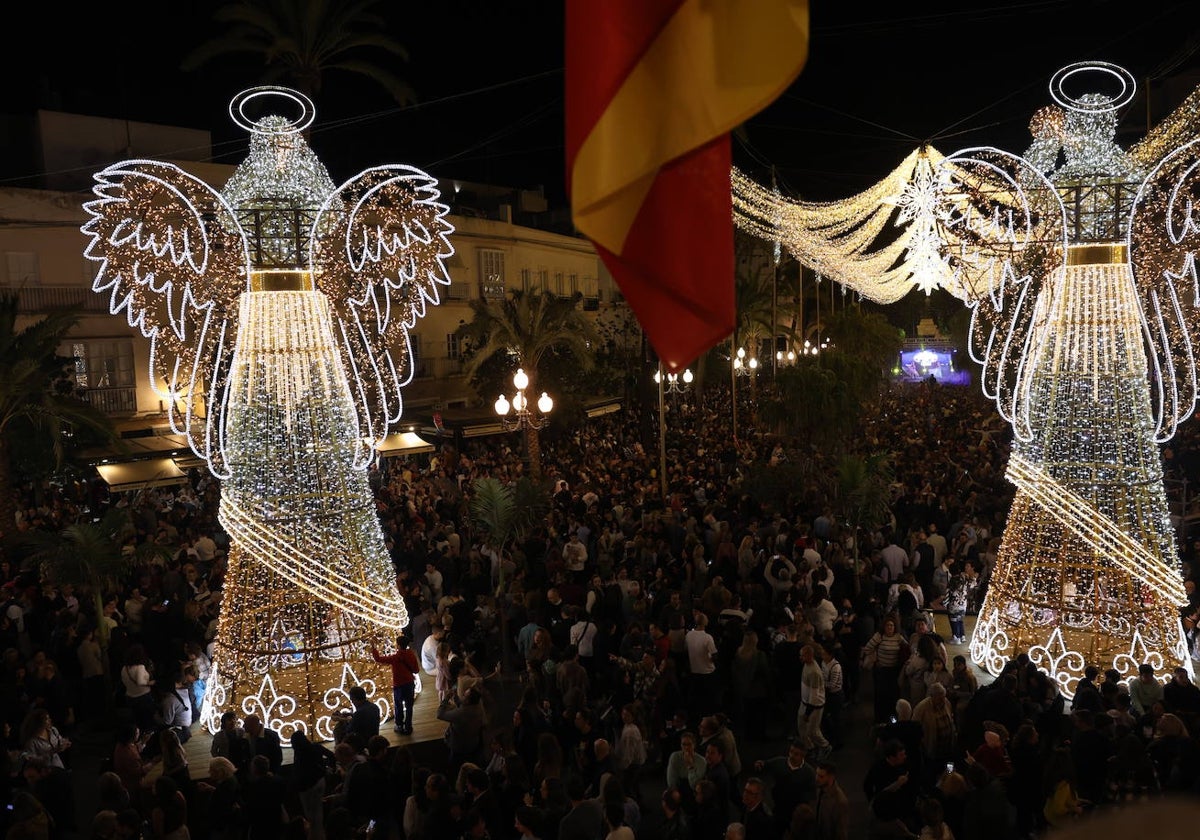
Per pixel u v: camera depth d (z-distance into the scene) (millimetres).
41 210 28625
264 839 8781
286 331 12883
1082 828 780
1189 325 13844
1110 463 13148
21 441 21984
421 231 13820
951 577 15531
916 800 8734
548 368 32312
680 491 21562
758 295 41656
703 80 3004
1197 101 13164
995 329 14625
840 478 16781
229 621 13156
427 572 16078
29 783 9484
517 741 10289
